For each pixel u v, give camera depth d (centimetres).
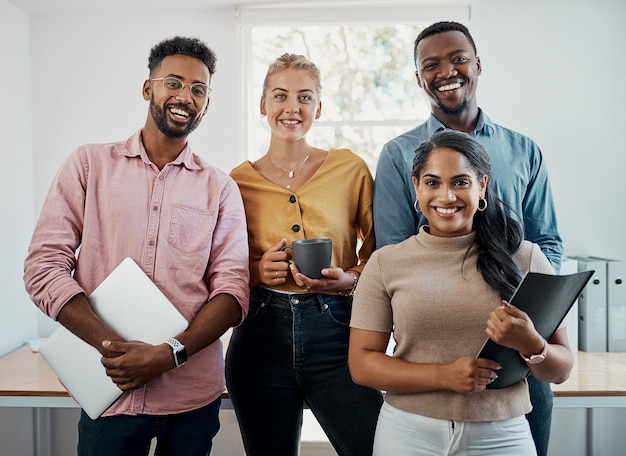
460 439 115
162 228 138
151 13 241
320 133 257
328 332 156
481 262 119
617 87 239
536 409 152
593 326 221
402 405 121
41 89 244
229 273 141
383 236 159
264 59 253
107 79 243
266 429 159
